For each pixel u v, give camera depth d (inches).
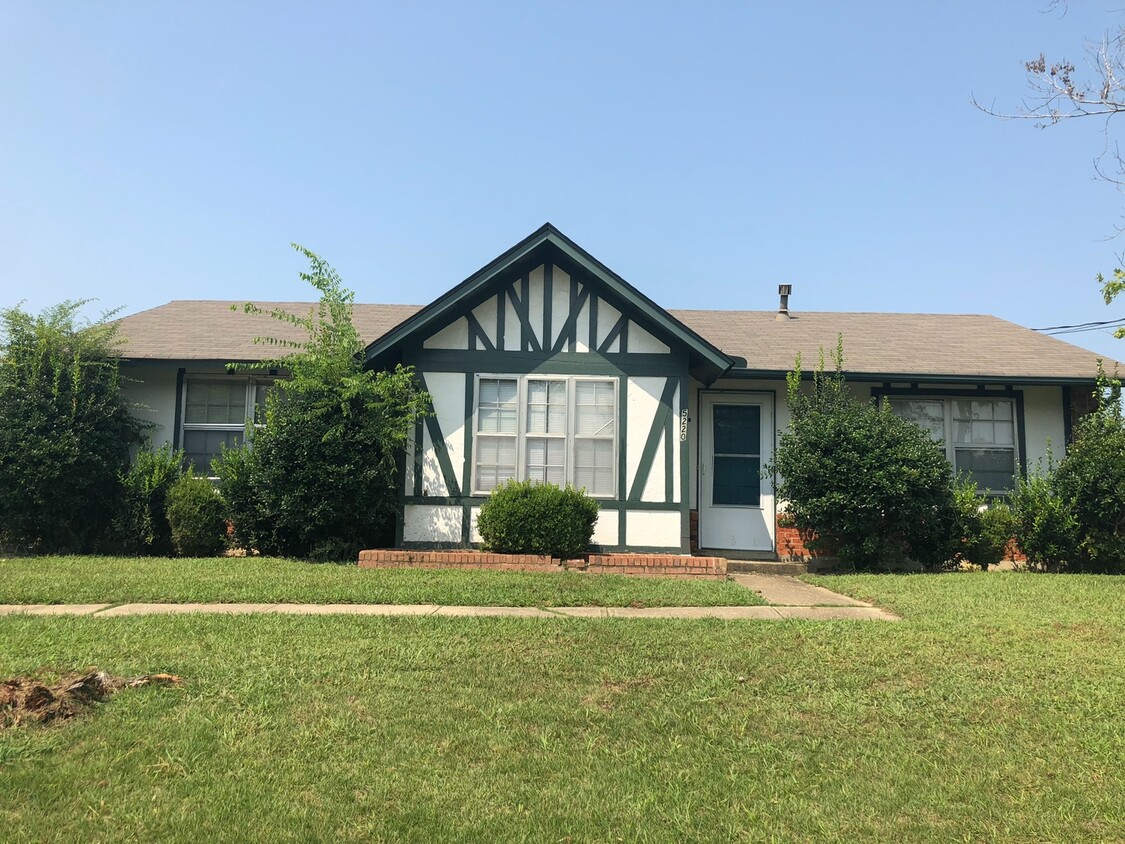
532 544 454.0
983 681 243.3
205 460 552.7
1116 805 171.8
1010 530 494.0
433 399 494.9
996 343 622.5
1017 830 162.6
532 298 499.5
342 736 199.8
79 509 502.9
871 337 637.9
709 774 184.9
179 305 694.5
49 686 220.7
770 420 569.3
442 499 490.0
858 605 360.8
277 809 164.4
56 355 506.9
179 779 176.1
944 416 570.6
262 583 382.0
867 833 161.3
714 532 561.9
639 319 498.3
